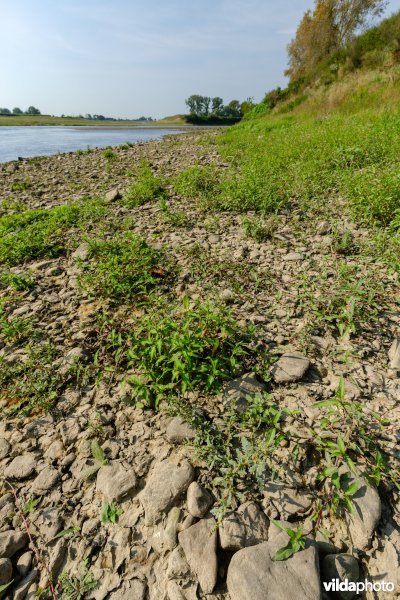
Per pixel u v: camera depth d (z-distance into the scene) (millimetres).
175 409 2832
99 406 3113
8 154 23547
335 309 3941
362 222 5781
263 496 2328
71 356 3637
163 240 6199
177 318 3967
